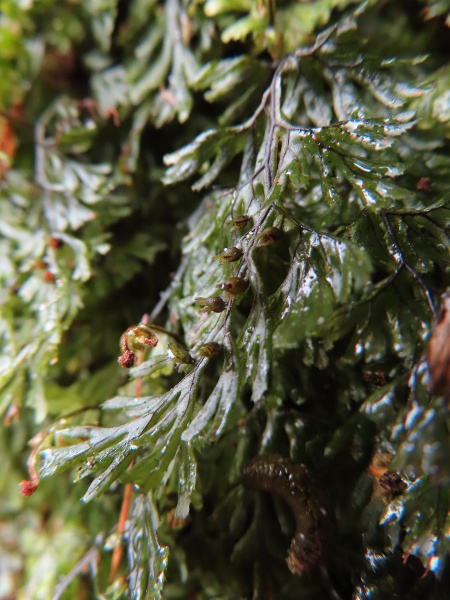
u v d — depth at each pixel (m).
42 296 0.10
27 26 0.11
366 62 0.09
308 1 0.10
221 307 0.08
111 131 0.11
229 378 0.08
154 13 0.11
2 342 0.10
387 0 0.10
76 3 0.11
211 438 0.08
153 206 0.11
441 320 0.08
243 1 0.10
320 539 0.09
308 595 0.09
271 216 0.08
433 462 0.07
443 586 0.08
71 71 0.11
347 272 0.08
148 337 0.09
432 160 0.09
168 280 0.11
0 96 0.11
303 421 0.09
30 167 0.11
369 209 0.08
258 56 0.10
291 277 0.08
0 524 0.11
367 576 0.09
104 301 0.11
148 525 0.09
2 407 0.10
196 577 0.10
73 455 0.08
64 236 0.10
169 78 0.10
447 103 0.09
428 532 0.08
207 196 0.10
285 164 0.08
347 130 0.08
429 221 0.08
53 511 0.11
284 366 0.09
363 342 0.08
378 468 0.09
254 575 0.09
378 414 0.08
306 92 0.09
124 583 0.09
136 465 0.08
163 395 0.08
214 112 0.11
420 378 0.08
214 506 0.10
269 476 0.09
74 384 0.10
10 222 0.11
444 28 0.09
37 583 0.11
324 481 0.09
